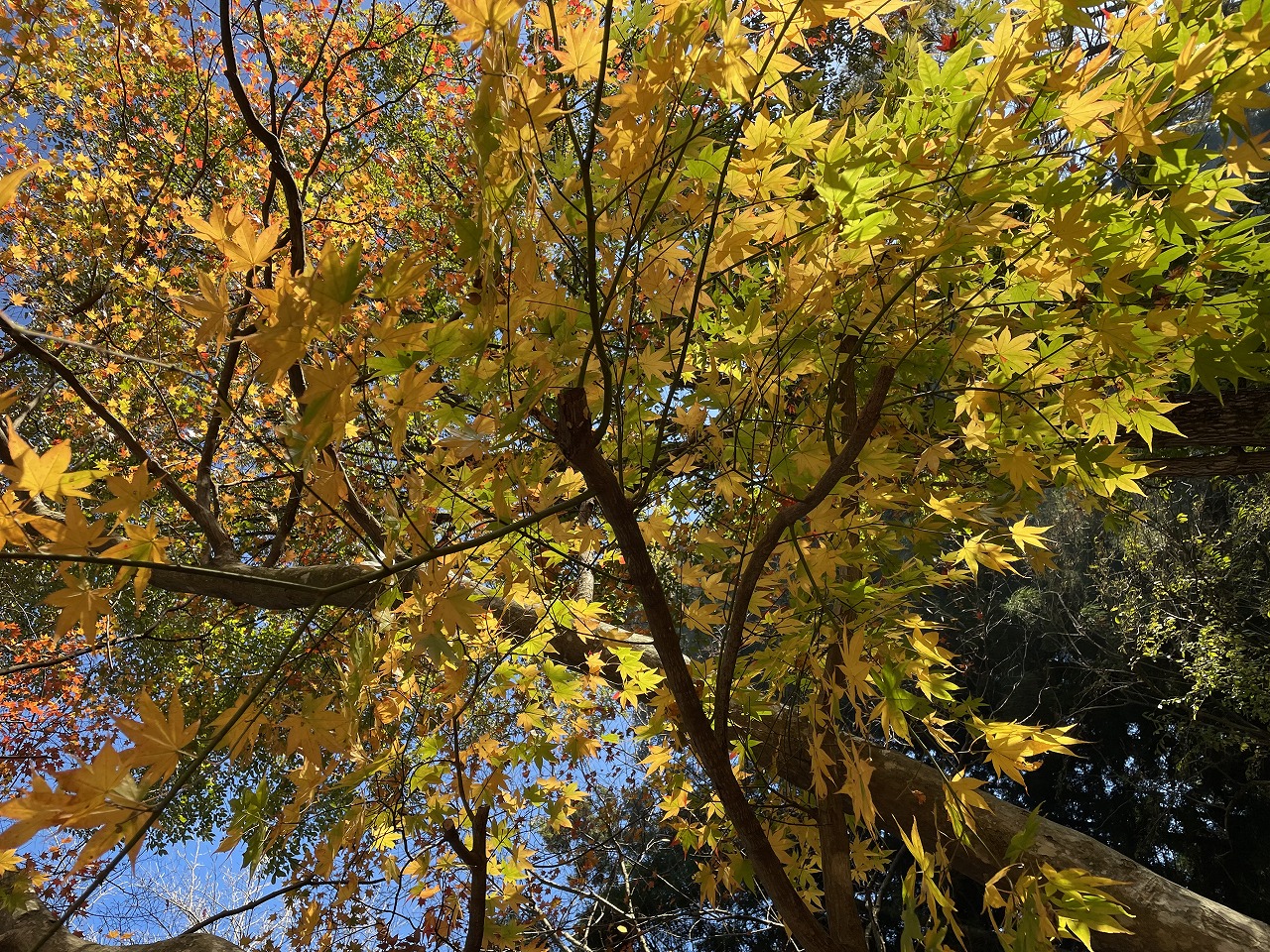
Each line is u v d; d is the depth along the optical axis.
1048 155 1.88
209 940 2.26
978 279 2.41
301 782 1.99
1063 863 2.77
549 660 2.39
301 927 2.47
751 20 1.60
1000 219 1.84
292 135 5.41
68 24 3.64
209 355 3.56
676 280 1.93
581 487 1.99
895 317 2.41
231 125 4.96
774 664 2.53
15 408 4.00
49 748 4.43
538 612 2.91
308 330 1.08
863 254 1.93
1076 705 10.05
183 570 1.28
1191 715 8.92
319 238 4.09
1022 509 2.68
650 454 2.49
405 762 2.39
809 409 2.69
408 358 1.21
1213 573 8.73
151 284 3.78
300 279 1.02
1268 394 3.03
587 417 1.54
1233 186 2.04
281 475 3.36
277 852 5.12
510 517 1.69
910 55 2.74
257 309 1.48
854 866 2.68
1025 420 2.37
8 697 4.36
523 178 1.30
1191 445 3.24
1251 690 8.16
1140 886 2.73
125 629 4.84
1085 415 2.37
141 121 4.77
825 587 2.24
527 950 2.62
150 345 3.96
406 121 5.94
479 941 2.24
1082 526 9.52
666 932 6.86
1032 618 9.83
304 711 1.77
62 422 4.51
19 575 5.11
